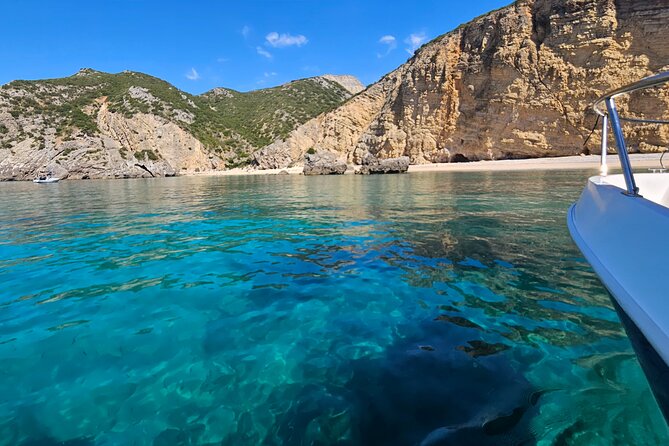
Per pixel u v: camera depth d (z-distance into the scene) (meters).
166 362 3.12
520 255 5.98
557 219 8.78
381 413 2.45
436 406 2.50
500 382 2.74
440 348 3.26
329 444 2.21
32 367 3.06
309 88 107.12
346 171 40.00
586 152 34.12
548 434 2.23
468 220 9.01
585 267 5.32
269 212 11.71
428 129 42.62
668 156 27.58
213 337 3.56
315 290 4.75
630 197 2.76
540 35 35.69
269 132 84.19
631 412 2.38
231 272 5.55
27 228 9.55
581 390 2.62
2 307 4.31
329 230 8.50
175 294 4.68
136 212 12.52
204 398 2.65
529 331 3.51
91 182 38.38
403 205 12.13
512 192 14.38
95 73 86.62
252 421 2.41
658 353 1.61
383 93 53.81
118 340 3.51
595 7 32.44
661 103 29.91
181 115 77.25
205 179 40.66
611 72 31.95
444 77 41.19
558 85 34.31
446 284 4.83
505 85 37.03
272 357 3.19
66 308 4.27
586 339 3.32
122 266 5.92
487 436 2.22
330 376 2.89
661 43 30.28
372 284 4.91
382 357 3.14
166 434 2.31
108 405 2.59
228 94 108.62
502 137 37.72
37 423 2.41
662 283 1.86
